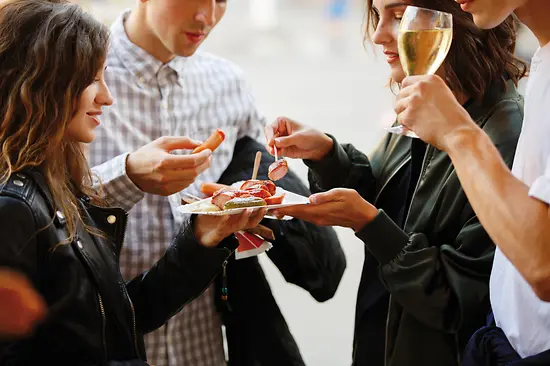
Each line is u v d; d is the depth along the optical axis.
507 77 1.79
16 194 1.40
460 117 1.32
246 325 2.07
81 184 1.69
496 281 1.51
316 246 2.09
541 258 1.15
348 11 16.80
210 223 1.70
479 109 1.75
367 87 9.35
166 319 1.77
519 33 1.83
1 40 1.48
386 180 1.94
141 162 1.79
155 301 1.75
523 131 1.41
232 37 14.44
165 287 1.74
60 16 1.50
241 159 2.21
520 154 1.41
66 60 1.49
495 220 1.20
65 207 1.47
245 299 2.07
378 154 2.03
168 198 2.05
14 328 0.87
